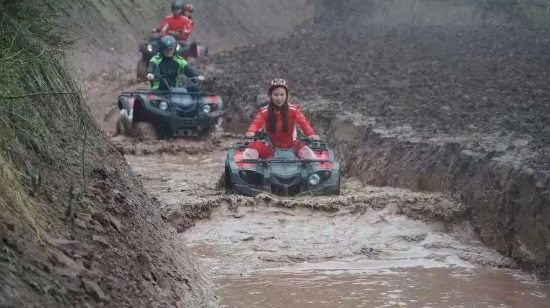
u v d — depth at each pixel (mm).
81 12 47312
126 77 42875
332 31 57906
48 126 9953
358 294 11727
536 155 15648
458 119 21516
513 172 14508
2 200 7012
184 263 10477
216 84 34094
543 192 13422
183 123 26812
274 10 64750
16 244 6566
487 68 32219
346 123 22828
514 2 58250
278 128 18625
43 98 10156
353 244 14539
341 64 37156
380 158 19844
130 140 26766
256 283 12164
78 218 8211
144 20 53594
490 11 59250
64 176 9062
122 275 7852
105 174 10148
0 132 8289
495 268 13492
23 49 9836
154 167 22938
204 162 24047
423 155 18188
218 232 14945
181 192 17906
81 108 11562
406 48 42344
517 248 13758
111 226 8758
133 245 8844
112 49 47406
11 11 10641
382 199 16297
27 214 7207
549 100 23438
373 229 15359
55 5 12953
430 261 13812
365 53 40969
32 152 8883
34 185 7883
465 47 41188
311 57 40656
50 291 6379
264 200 16266
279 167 17844
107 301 7004
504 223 14344
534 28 52469
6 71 9125
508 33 48188
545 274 12828
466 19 60000
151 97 27047
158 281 8586
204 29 57531
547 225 13133
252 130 18484
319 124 24422
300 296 11594
